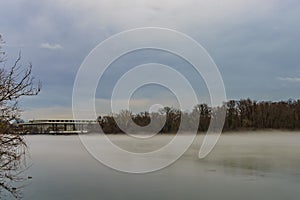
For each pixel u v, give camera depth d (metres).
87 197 21.44
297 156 43.91
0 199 16.05
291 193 22.52
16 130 11.66
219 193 22.70
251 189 23.88
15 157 11.56
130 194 22.17
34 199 20.19
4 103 11.34
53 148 54.72
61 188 23.80
